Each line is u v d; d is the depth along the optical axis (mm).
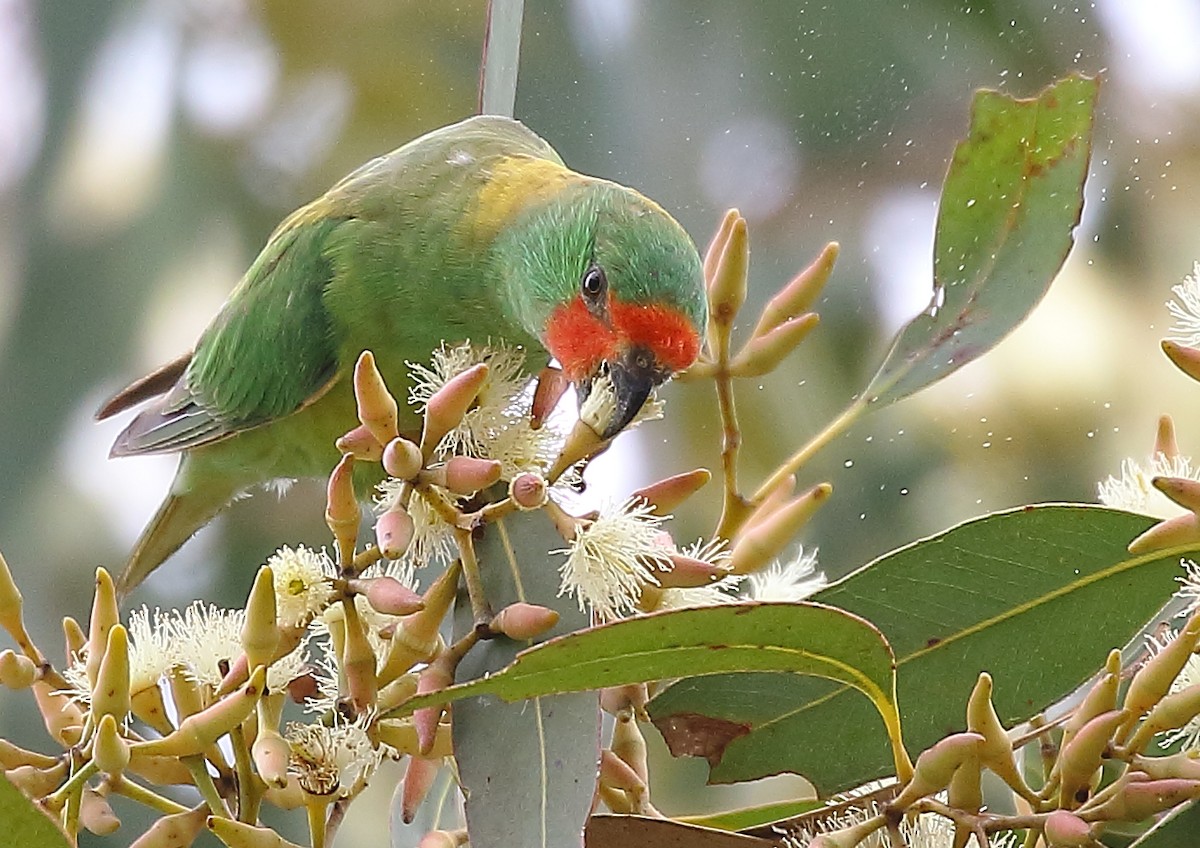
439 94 8195
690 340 5164
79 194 8047
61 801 3191
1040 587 3791
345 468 3357
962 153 4570
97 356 7914
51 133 8070
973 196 4578
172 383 7355
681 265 5230
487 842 3270
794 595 4086
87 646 3463
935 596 3824
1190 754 3309
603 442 4180
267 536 7938
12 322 7875
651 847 3529
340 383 6434
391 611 3301
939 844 3305
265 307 6418
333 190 6602
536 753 3346
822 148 7477
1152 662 3113
